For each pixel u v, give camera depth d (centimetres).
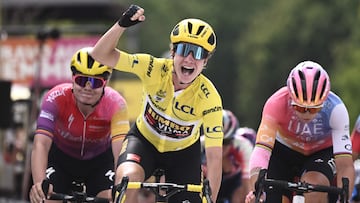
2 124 2361
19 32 3198
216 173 1305
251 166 1377
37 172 1373
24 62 2967
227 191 1839
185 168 1385
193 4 12975
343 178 1277
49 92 1449
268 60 10531
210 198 1205
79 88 1398
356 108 8519
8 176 2538
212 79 12531
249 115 10875
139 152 1357
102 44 1285
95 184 1482
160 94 1337
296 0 10419
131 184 1223
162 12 12669
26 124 2625
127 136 1390
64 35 3691
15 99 2716
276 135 1453
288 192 1449
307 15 10250
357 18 9581
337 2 10138
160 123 1358
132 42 4469
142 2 12600
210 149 1316
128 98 3366
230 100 12412
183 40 1291
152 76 1327
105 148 1488
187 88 1331
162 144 1373
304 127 1420
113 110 1440
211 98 1335
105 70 1391
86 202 1266
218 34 13038
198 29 1295
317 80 1336
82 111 1439
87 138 1460
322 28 10162
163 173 1408
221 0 13112
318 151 1459
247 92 10894
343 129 1405
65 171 1491
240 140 1809
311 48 10300
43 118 1420
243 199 1825
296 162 1480
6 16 4088
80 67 1385
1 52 2984
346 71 8725
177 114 1346
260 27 11150
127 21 1266
